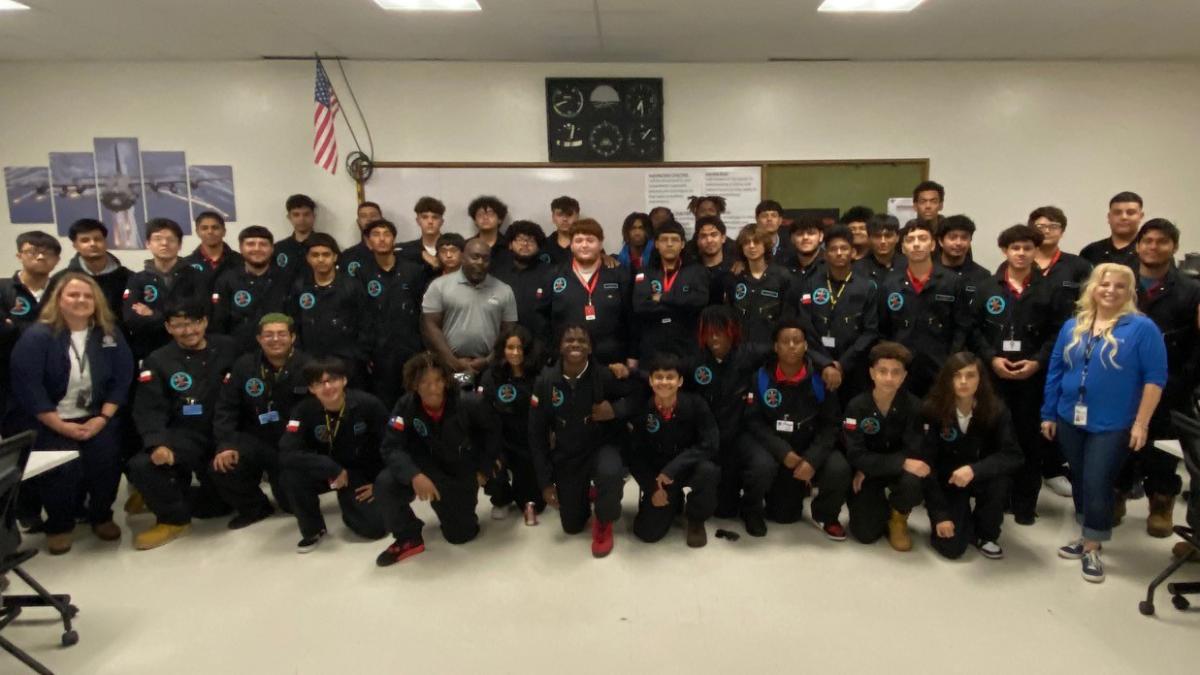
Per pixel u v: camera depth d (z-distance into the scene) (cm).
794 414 278
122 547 275
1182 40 409
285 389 295
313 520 271
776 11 347
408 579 245
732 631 208
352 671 192
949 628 208
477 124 443
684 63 445
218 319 339
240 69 433
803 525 289
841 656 195
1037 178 465
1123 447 233
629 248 401
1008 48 424
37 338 262
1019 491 287
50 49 405
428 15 349
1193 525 202
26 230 443
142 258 448
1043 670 188
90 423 274
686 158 452
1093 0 337
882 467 258
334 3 330
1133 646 198
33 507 291
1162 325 269
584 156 445
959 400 254
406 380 261
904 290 300
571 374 268
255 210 445
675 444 272
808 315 314
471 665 194
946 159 460
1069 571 244
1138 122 462
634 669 191
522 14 347
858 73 449
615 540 277
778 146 453
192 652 202
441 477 266
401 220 448
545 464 275
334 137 436
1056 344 254
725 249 371
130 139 437
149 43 395
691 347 317
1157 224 268
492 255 392
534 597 231
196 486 316
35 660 191
